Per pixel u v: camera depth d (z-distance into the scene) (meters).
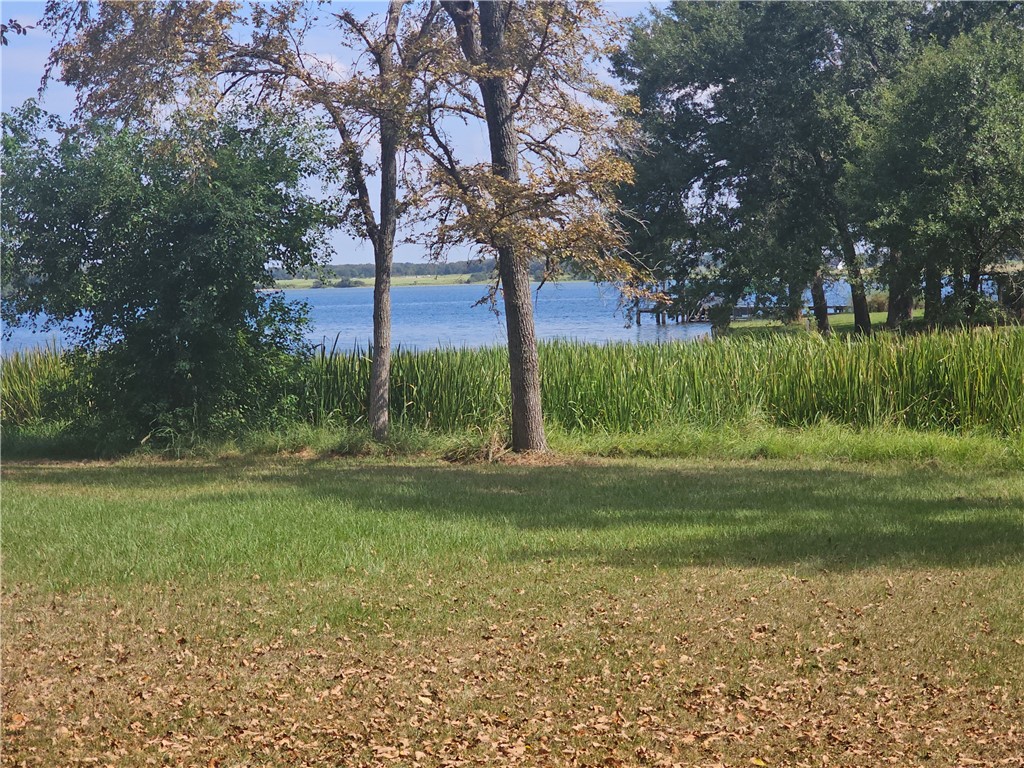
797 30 43.00
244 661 7.12
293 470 16.67
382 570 9.43
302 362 21.11
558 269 18.95
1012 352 18.73
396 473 16.11
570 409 20.41
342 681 6.77
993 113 34.91
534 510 12.27
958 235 34.94
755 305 43.09
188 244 19.30
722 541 10.46
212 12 18.14
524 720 6.09
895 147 36.53
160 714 6.26
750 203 43.69
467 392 20.92
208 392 19.91
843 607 8.20
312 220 20.09
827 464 16.92
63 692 6.63
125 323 19.66
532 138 18.67
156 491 14.19
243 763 5.59
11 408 22.94
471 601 8.45
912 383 19.34
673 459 17.89
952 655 7.15
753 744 5.75
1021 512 11.99
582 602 8.38
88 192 18.94
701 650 7.26
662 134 44.31
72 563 9.78
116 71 18.42
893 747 5.73
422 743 5.82
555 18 17.12
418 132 17.95
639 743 5.78
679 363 20.56
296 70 18.62
